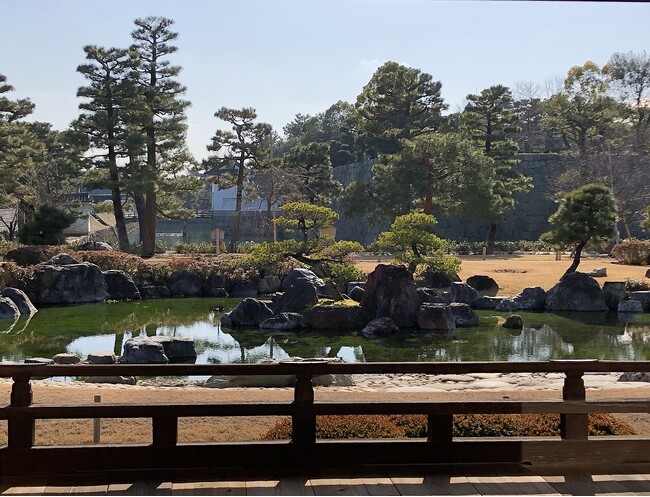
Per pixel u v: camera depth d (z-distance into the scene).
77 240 47.06
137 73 38.62
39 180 46.69
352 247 22.53
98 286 27.30
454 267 22.80
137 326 20.92
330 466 5.09
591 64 53.00
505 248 45.31
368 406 5.08
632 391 10.09
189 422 8.14
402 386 11.67
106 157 39.38
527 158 54.88
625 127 52.09
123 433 7.63
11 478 4.88
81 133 37.28
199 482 4.99
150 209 40.88
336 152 68.25
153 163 40.75
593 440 5.18
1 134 37.03
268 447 5.07
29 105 39.69
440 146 37.84
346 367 5.09
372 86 54.12
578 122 51.59
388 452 5.13
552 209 53.38
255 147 45.09
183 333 19.78
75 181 53.91
